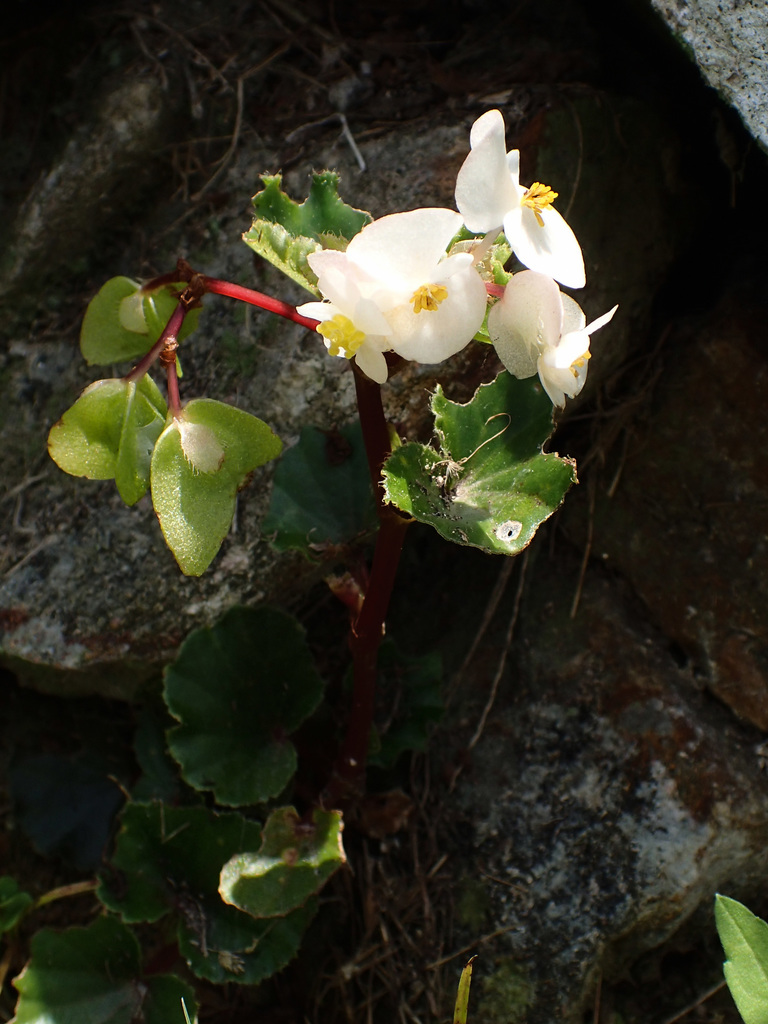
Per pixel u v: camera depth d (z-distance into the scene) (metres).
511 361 0.37
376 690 0.46
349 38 0.48
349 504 0.43
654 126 0.46
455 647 0.48
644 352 0.47
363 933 0.45
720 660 0.45
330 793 0.44
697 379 0.46
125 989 0.44
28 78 0.50
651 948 0.44
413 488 0.38
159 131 0.48
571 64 0.46
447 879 0.45
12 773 0.48
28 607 0.46
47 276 0.48
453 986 0.44
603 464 0.47
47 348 0.48
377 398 0.39
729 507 0.45
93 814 0.48
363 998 0.45
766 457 0.45
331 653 0.48
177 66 0.48
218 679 0.44
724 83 0.43
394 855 0.46
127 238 0.48
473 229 0.36
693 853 0.44
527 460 0.39
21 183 0.49
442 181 0.45
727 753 0.45
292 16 0.49
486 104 0.46
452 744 0.46
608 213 0.46
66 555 0.46
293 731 0.45
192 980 0.46
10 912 0.46
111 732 0.48
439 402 0.39
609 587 0.47
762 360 0.45
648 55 0.46
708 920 0.45
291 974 0.46
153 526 0.46
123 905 0.44
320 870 0.42
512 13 0.48
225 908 0.44
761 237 0.46
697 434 0.46
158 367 0.47
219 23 0.49
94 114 0.48
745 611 0.45
